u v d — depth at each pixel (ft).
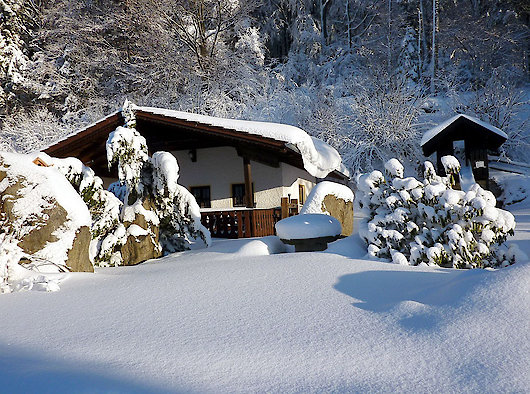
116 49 100.22
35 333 12.43
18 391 8.01
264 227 41.86
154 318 13.51
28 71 99.86
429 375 8.84
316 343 10.80
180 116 42.68
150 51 94.43
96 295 16.78
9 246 19.69
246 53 100.01
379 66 92.73
